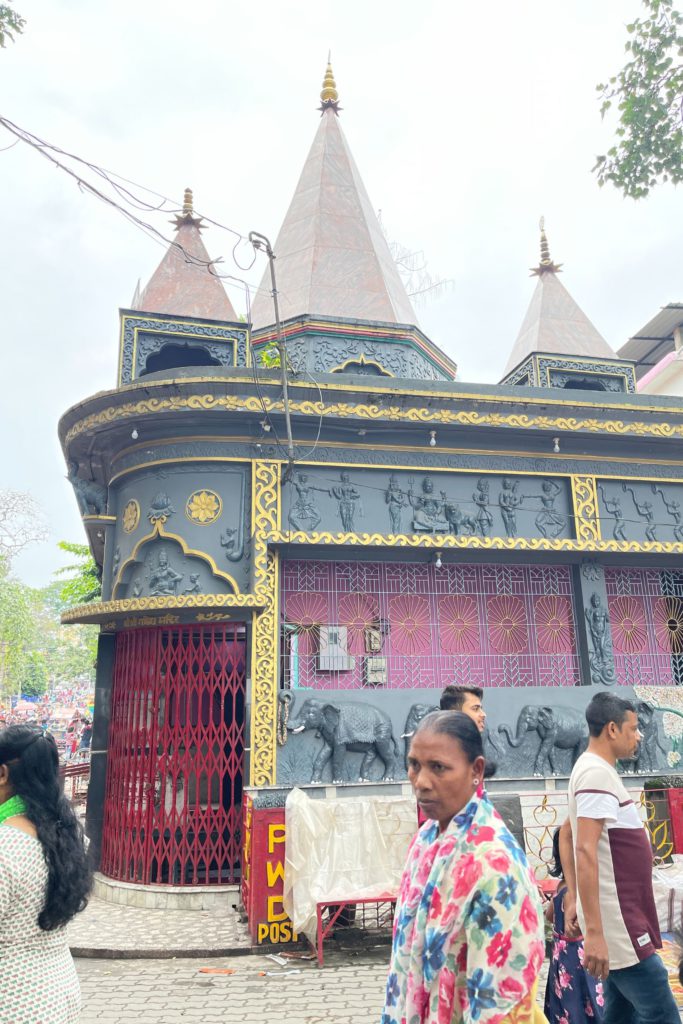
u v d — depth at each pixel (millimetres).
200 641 9148
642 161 9156
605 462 10711
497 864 2275
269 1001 5691
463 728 2537
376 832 7016
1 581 26594
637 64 8883
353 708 8680
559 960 3910
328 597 9547
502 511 10156
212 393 9094
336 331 11625
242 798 8516
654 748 9258
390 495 9812
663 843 7996
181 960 6777
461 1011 2223
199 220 12078
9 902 2584
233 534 9242
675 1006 3209
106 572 10172
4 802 2875
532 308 14945
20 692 44625
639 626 10523
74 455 10344
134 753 9203
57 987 2664
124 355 10188
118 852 9133
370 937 7129
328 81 15586
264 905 6961
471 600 10008
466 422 9750
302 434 9617
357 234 13469
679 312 20109
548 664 10023
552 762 9039
